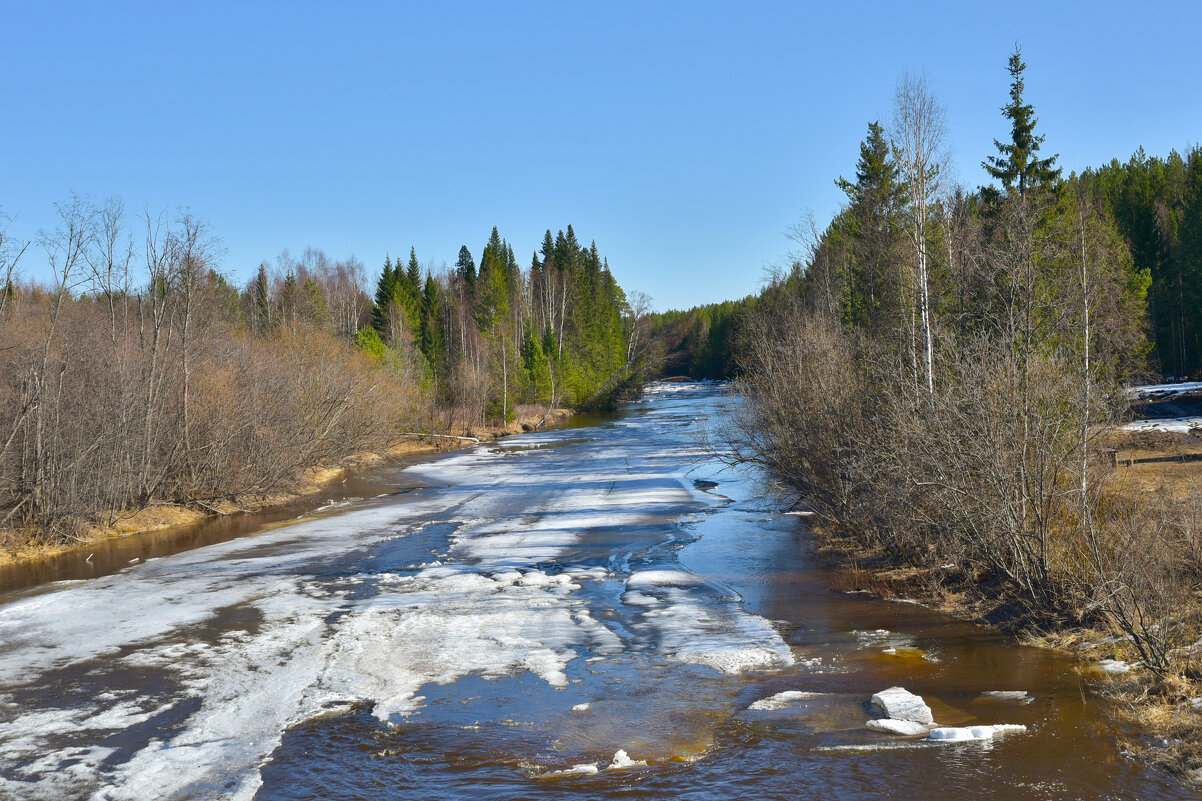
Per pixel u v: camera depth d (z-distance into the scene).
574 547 19.98
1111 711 8.99
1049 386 12.16
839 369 19.31
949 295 20.47
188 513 27.05
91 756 8.98
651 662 11.60
